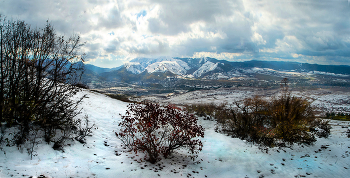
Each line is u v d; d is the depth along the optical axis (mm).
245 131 11438
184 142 7820
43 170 4379
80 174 4691
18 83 5332
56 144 5633
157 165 6367
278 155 8031
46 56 5746
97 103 15117
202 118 19250
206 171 6355
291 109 11375
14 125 5512
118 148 7574
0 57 5004
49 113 5930
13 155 4531
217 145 9766
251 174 6164
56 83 5918
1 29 5090
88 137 7625
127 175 5176
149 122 6488
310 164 6930
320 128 12352
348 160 7113
